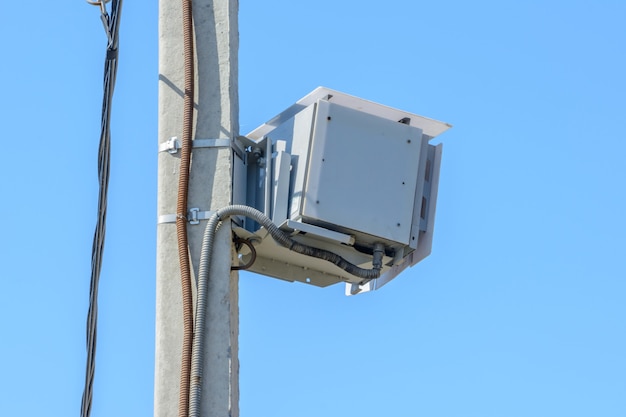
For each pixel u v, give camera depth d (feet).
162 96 24.64
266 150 25.50
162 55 24.98
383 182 25.75
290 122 26.20
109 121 25.07
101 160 24.85
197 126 24.32
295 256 25.99
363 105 26.86
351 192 25.39
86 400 23.61
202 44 24.91
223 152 24.13
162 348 22.77
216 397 22.29
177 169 24.03
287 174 25.34
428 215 27.07
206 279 22.97
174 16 25.27
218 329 22.76
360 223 25.29
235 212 23.62
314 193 25.04
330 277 27.27
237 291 24.40
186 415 21.97
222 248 23.43
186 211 23.61
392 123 26.18
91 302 24.08
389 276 27.94
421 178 26.58
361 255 26.07
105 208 24.62
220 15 25.13
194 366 22.27
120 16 25.45
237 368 23.45
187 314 22.70
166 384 22.49
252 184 25.57
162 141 24.27
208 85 24.59
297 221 24.97
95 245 24.43
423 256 26.78
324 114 25.59
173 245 23.49
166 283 23.22
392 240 25.61
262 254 26.13
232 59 24.94
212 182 23.93
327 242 25.70
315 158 25.27
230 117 24.40
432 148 27.63
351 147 25.64
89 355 23.85
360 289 29.04
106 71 25.35
